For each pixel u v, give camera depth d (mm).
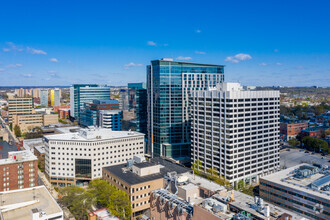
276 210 97812
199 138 196500
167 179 132000
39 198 123688
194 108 199125
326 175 149125
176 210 104062
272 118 196500
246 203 101750
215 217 89000
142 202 140375
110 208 128125
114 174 150750
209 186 121938
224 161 177625
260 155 191000
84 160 191125
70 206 150750
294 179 147750
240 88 190875
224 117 175375
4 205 114500
